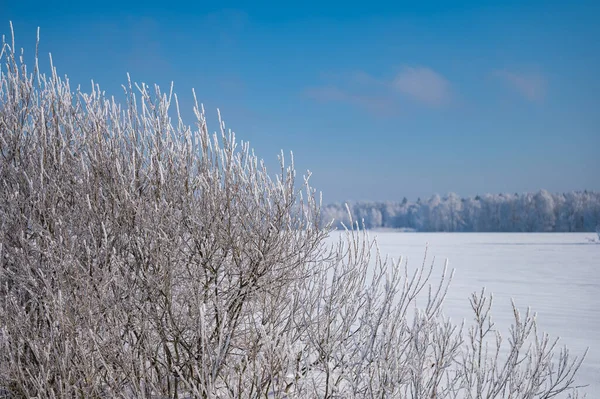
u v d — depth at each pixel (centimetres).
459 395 396
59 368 295
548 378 498
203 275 341
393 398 293
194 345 330
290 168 354
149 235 331
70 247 321
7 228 340
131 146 361
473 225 10856
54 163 347
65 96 377
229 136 354
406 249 3164
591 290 1252
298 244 352
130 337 326
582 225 9488
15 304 314
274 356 326
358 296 362
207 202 341
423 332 311
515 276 1596
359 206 14075
